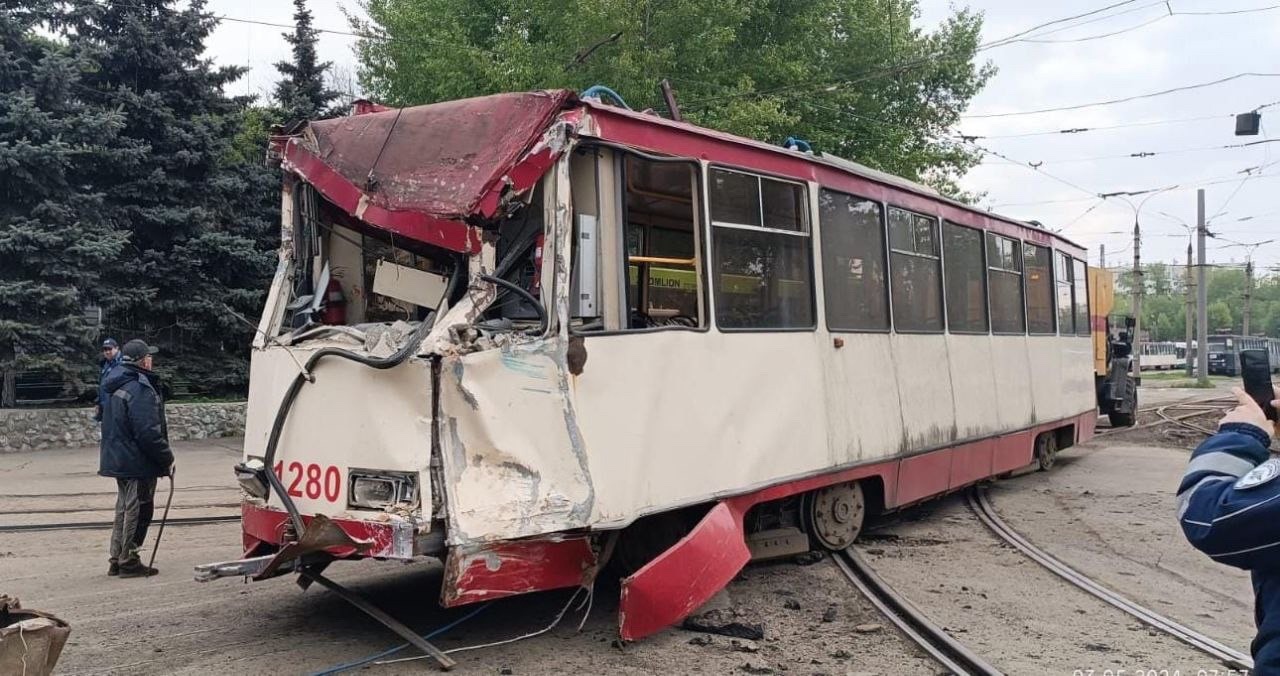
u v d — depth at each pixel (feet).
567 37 58.75
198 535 29.19
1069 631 19.90
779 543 24.49
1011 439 37.11
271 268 63.36
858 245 26.86
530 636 18.66
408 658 17.17
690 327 20.27
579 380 17.49
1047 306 42.93
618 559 20.75
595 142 18.04
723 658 17.65
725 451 20.79
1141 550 28.25
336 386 17.01
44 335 51.52
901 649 18.53
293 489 17.43
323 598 21.38
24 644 13.28
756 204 22.63
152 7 62.49
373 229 19.94
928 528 31.40
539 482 16.72
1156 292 352.28
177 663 16.70
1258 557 7.97
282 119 73.00
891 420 27.73
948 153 81.41
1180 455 52.08
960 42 77.87
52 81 53.93
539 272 17.43
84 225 54.85
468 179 16.85
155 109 59.16
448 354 15.85
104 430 23.50
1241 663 17.71
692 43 59.98
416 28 66.13
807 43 73.92
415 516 15.61
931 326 31.07
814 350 24.22
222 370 62.64
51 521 30.96
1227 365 166.20
